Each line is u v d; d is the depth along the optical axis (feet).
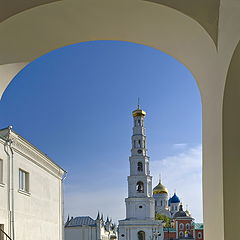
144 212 225.15
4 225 53.93
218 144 13.08
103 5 12.85
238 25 11.85
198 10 12.66
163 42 14.60
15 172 57.47
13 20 12.92
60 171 80.12
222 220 12.76
